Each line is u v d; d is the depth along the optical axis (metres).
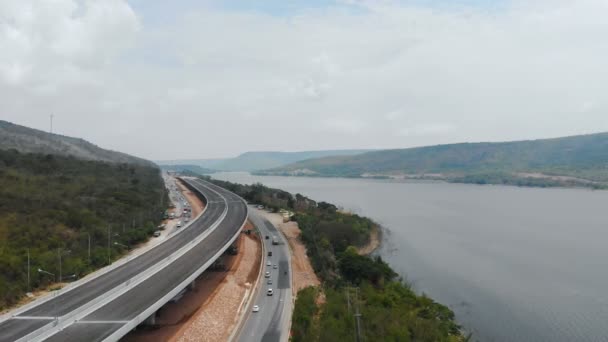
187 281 75.88
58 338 52.31
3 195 109.69
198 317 73.56
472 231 193.12
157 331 67.06
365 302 85.19
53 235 98.50
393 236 178.75
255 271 106.19
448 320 87.00
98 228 111.62
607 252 153.00
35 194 119.25
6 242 88.12
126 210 138.62
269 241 136.12
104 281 76.44
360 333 67.88
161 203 178.25
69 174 165.75
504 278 121.44
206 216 151.75
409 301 89.25
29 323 57.38
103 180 174.75
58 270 86.19
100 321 57.59
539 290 111.56
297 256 119.50
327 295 86.06
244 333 67.50
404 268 130.38
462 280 119.38
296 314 72.81
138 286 72.62
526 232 191.50
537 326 90.19
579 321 92.38
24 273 80.62
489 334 86.31
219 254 97.56
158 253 97.44
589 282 118.06
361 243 152.75
